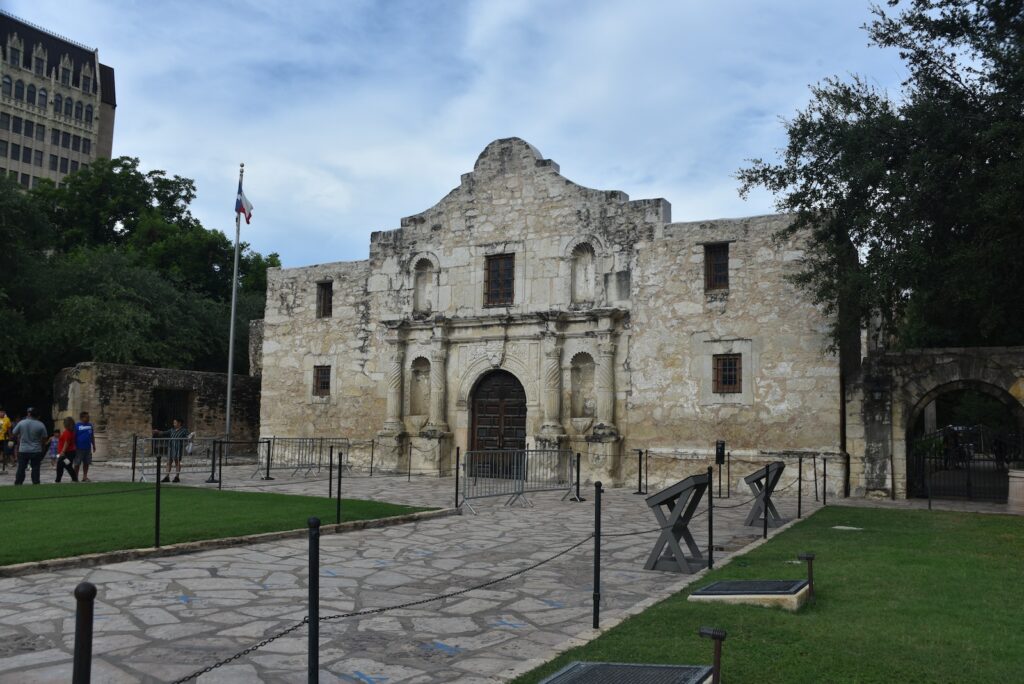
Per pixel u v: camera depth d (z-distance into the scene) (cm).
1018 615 772
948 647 665
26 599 856
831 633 708
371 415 2848
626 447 2358
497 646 711
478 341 2633
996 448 2458
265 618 798
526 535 1380
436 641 726
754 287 2225
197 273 4938
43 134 8944
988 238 1509
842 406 2139
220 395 3519
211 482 2244
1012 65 1451
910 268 1602
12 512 1452
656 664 580
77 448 2184
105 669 629
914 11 1605
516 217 2611
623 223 2427
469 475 1962
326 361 2969
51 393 3631
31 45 8944
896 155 1698
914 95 1655
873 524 1473
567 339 2481
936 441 2539
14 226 3544
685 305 2311
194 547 1160
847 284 1825
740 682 579
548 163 2572
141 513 1458
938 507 1803
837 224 1856
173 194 5462
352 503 1700
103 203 5159
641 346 2366
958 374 1970
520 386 2589
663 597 871
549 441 2402
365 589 946
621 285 2412
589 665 582
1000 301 1658
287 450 3003
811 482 2092
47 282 3688
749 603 815
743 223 2259
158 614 805
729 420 2222
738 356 2238
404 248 2831
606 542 1306
